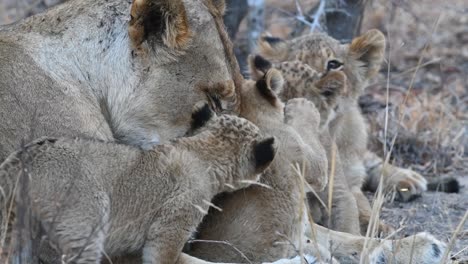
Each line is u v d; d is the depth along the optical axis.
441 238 12.60
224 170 10.14
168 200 9.67
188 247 10.59
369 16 22.03
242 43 19.95
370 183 15.93
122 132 10.98
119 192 9.50
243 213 10.52
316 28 17.19
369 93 19.56
